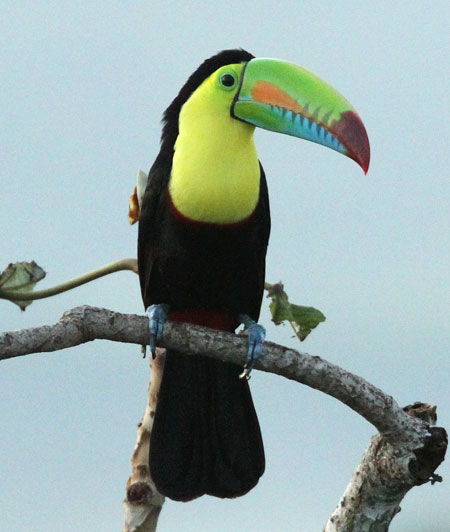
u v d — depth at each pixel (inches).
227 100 400.5
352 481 338.0
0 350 288.7
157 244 414.9
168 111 425.4
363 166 387.2
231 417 422.0
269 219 429.1
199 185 391.5
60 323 306.3
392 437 320.5
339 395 323.9
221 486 413.4
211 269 412.5
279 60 410.6
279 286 410.3
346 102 396.8
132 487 393.7
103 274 403.2
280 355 335.3
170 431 412.5
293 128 395.2
